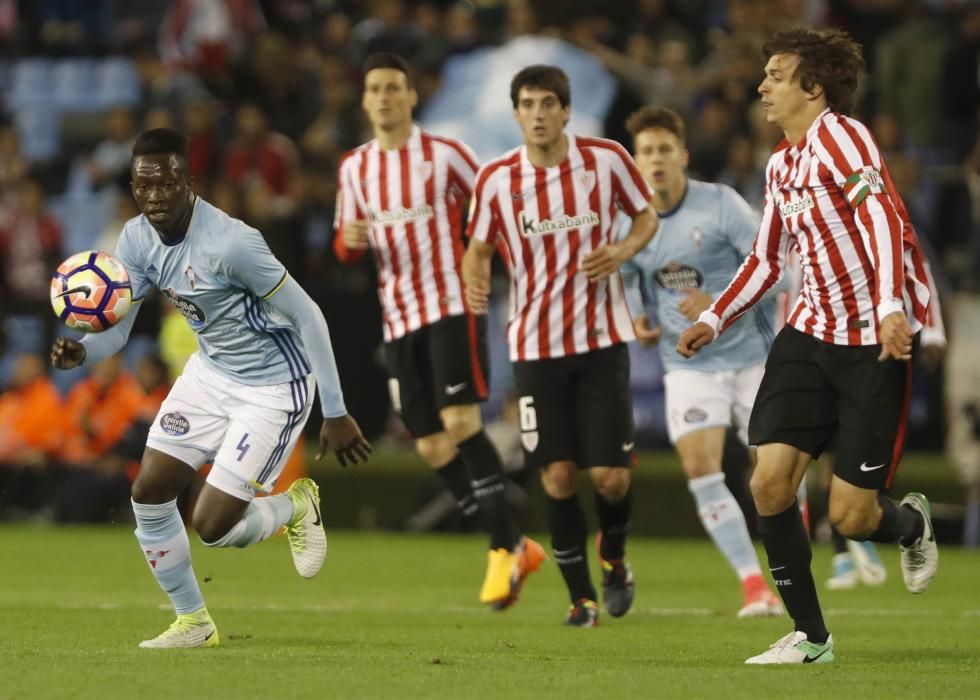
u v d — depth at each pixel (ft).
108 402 172.45
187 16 219.61
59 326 188.65
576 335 87.97
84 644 73.20
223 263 68.74
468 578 121.90
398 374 108.37
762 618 93.04
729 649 75.00
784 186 66.64
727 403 98.89
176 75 215.51
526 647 75.15
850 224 64.90
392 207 106.22
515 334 89.25
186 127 198.49
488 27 212.64
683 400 98.68
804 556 67.15
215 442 71.82
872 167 64.13
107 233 192.95
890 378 64.95
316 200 186.19
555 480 88.43
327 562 135.74
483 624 88.48
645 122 97.71
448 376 104.37
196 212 69.67
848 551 115.34
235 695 55.52
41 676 60.18
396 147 106.63
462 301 105.70
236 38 220.43
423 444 108.78
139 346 186.19
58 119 235.81
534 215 88.43
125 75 238.68
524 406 88.99
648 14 198.49
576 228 88.33
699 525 159.43
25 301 189.67
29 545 147.43
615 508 89.25
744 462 148.66
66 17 247.70
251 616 91.40
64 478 173.99
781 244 68.44
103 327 69.21
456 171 106.22
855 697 56.75
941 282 149.18
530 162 88.89
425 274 106.01
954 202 160.45
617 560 90.79
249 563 135.44
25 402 175.01
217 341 71.26
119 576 117.91
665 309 99.86
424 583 117.70
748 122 174.40
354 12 226.99
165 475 70.54
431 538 162.71
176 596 71.72
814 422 66.33
